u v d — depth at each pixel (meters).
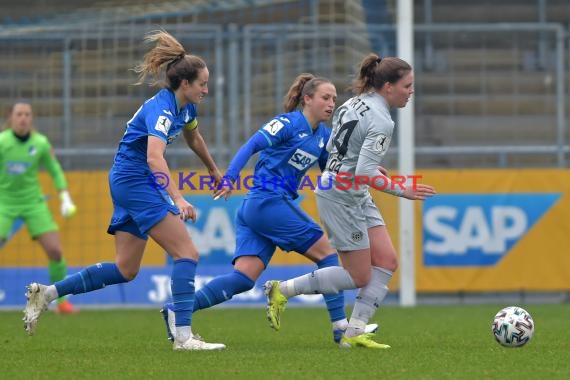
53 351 25.12
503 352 23.95
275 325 24.72
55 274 41.00
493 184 46.06
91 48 49.50
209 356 22.95
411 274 44.94
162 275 45.72
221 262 45.25
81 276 24.91
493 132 53.38
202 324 36.09
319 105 25.75
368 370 20.20
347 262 24.22
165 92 23.75
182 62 23.67
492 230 46.06
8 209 40.06
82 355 23.80
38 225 40.34
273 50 49.44
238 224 26.48
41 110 49.50
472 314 40.72
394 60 23.38
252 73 49.47
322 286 24.44
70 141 49.66
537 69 53.56
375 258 24.84
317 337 29.89
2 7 53.56
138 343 27.84
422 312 41.94
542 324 34.66
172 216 23.86
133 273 25.12
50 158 40.59
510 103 53.41
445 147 49.91
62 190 40.84
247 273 25.98
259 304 46.19
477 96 53.25
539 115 53.69
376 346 24.78
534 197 46.16
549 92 53.59
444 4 57.25
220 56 48.59
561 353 23.73
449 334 30.86
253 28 49.50
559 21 57.25
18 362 22.27
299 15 52.16
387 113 23.33
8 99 49.34
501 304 47.59
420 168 51.69
